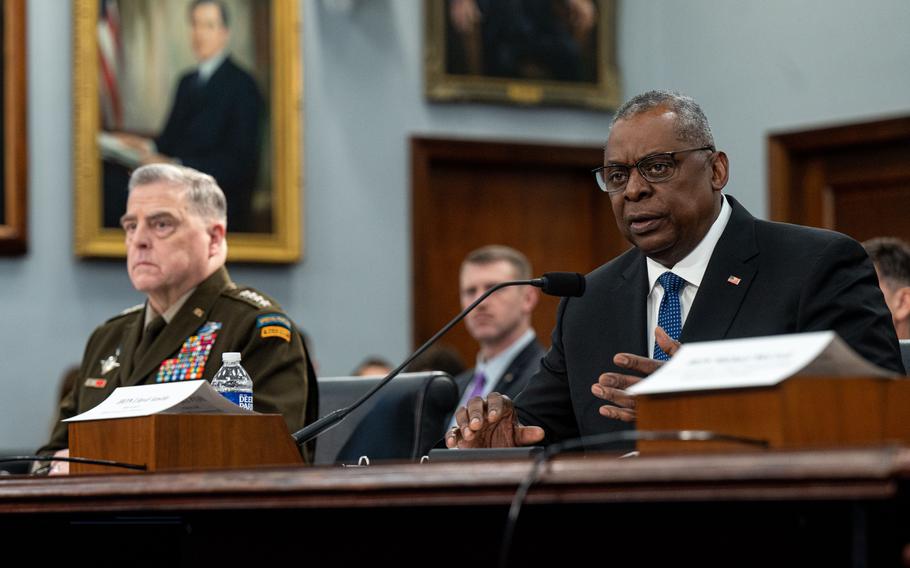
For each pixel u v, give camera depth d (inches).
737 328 166.1
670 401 110.5
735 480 89.8
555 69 446.9
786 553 97.3
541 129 448.5
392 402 225.1
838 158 429.1
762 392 104.3
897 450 85.8
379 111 425.1
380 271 422.9
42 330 378.9
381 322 422.3
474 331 341.4
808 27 424.5
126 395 158.6
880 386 105.7
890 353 157.8
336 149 418.6
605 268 185.9
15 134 375.9
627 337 176.4
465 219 451.2
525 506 108.1
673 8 459.5
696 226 169.9
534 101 442.0
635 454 103.9
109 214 385.1
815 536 96.3
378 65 425.7
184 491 117.5
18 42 377.1
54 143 382.9
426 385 224.4
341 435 226.5
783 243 169.6
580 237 470.3
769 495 88.9
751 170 435.8
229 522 125.0
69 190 383.9
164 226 231.8
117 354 241.9
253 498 113.3
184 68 396.2
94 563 150.8
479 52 437.1
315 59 416.8
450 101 434.3
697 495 91.5
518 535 109.0
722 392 107.0
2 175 375.2
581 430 177.0
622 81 459.8
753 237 171.3
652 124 168.1
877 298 163.2
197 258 233.0
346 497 107.6
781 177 430.0
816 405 103.7
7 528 151.6
